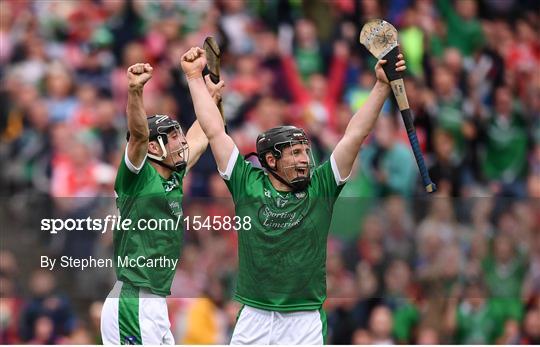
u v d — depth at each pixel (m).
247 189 21.50
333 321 34.94
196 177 38.78
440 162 43.06
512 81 47.31
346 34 45.44
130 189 22.16
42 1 43.66
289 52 44.28
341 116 43.25
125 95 42.19
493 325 34.72
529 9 49.97
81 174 39.81
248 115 42.22
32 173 40.22
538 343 34.81
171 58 42.88
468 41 47.44
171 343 22.84
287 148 21.31
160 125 22.50
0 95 41.62
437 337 34.84
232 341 21.80
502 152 45.06
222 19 44.69
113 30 43.50
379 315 34.91
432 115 43.75
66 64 42.44
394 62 20.67
